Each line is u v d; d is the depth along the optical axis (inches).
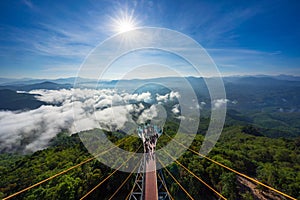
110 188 1202.6
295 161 1659.7
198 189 1268.5
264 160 1673.2
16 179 1321.4
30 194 1138.0
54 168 1398.9
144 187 511.8
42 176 1270.9
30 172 1386.6
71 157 1402.6
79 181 1155.3
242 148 1844.2
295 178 1369.3
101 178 1165.7
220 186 1274.6
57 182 1179.9
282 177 1376.7
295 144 2062.0
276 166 1542.8
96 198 1168.8
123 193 1248.2
